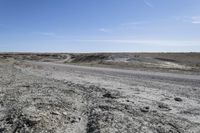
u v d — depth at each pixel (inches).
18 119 315.6
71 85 691.4
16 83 695.7
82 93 550.0
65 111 366.0
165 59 2728.8
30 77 906.1
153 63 2327.8
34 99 450.6
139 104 446.6
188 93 609.0
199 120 350.6
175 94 590.6
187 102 488.1
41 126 289.6
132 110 390.6
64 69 1566.2
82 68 1718.8
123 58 2775.6
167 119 345.7
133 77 1027.3
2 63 1919.3
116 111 379.9
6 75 943.7
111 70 1497.3
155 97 535.8
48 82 750.5
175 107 435.2
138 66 1980.8
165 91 636.7
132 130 291.7
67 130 290.4
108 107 404.8
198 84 807.1
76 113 363.3
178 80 922.1
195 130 301.7
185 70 1534.2
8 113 354.6
